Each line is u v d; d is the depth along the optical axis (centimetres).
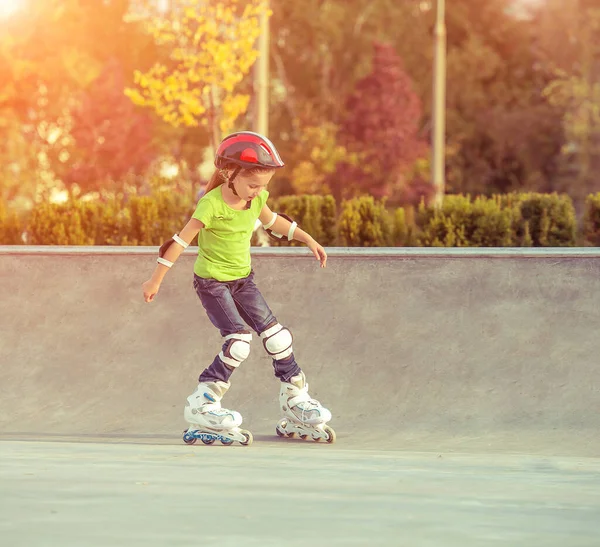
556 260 1536
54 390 1401
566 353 1392
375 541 395
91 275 1614
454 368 1381
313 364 1409
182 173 10244
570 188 10100
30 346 1491
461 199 2398
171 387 1395
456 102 11556
